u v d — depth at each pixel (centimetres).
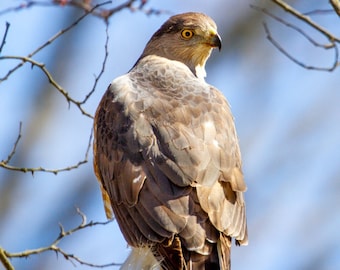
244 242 1378
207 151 1405
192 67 1694
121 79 1552
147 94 1493
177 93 1497
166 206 1356
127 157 1421
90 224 1524
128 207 1388
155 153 1403
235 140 1462
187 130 1427
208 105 1475
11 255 1430
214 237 1348
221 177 1391
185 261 1330
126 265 1369
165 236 1337
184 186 1370
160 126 1430
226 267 1339
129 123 1451
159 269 1337
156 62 1614
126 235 1384
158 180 1380
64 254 1487
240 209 1391
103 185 1484
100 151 1482
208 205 1358
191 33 1681
